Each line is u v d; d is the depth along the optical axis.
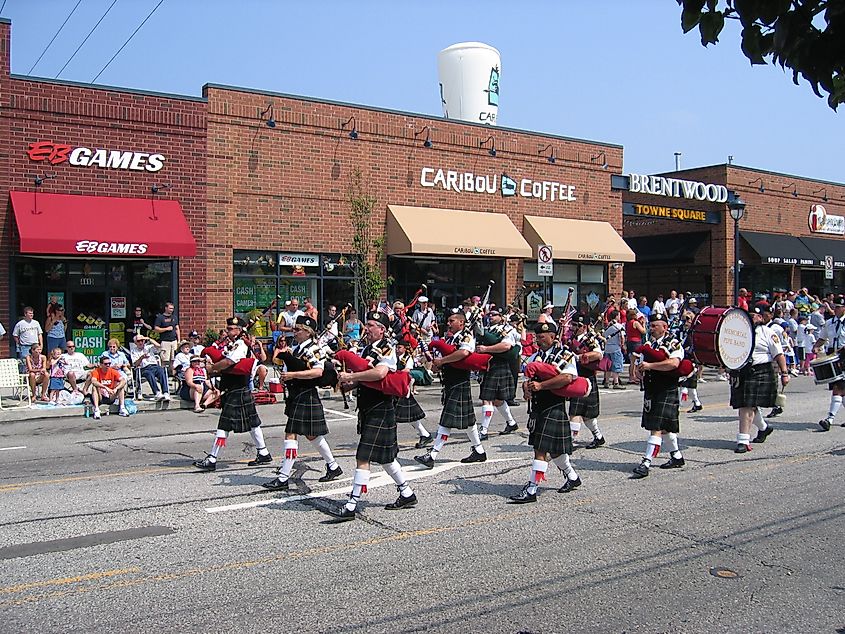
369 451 7.37
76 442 11.34
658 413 9.06
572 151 24.55
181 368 14.90
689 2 2.75
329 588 5.53
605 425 12.79
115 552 6.29
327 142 19.95
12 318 16.19
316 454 10.38
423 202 21.56
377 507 7.70
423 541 6.62
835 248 34.25
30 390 14.76
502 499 8.01
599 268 25.34
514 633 4.81
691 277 31.69
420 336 12.25
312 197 19.75
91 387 13.89
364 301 19.84
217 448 9.38
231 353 9.27
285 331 16.95
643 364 9.04
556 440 7.87
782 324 21.17
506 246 21.67
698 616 5.10
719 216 30.42
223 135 18.47
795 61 2.63
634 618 5.06
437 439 9.50
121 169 17.22
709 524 7.16
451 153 22.05
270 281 19.28
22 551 6.30
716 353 10.12
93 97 16.88
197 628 4.83
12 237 16.14
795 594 5.50
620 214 26.02
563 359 7.80
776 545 6.58
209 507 7.64
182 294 17.97
